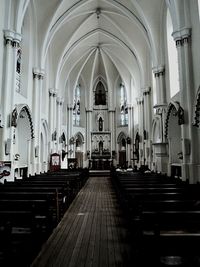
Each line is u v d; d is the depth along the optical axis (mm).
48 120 23500
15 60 13555
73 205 10648
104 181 21719
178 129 15805
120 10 20359
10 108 13156
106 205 10617
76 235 6406
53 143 23906
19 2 13492
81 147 34562
